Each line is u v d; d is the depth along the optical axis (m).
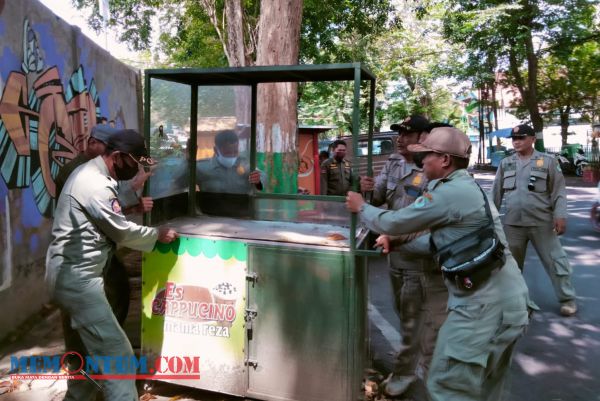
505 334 2.32
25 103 4.68
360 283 2.97
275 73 3.28
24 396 3.19
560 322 4.62
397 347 4.09
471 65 18.84
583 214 10.91
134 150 2.71
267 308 2.93
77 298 2.56
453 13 17.88
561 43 18.14
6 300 4.20
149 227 3.08
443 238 2.39
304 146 9.63
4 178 4.24
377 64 22.88
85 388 2.77
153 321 3.13
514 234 4.82
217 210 3.94
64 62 5.63
